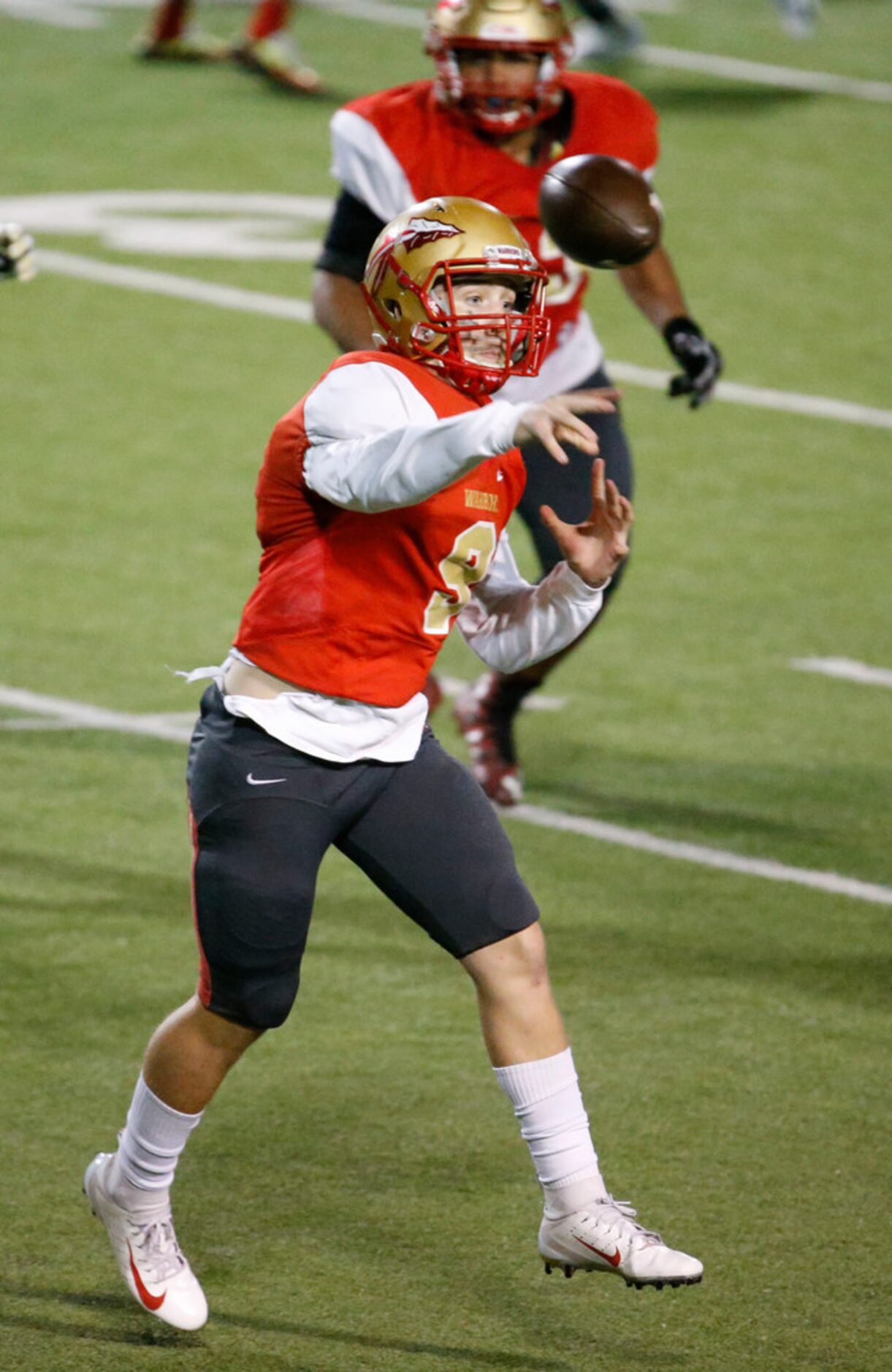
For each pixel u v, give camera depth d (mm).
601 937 20375
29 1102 16812
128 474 34844
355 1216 15312
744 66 65062
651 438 37375
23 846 22031
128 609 29219
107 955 19625
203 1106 13633
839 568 31812
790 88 62500
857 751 25469
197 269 46125
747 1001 19062
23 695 26312
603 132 21328
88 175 53062
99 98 59594
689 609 30156
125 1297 14227
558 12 20625
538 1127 13562
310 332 42656
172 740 25156
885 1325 13898
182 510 33312
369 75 62656
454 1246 14938
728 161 55031
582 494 21656
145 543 31812
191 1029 13445
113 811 23062
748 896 21391
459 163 20891
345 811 13266
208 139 56062
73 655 27594
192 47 63344
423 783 13445
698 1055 17984
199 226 49125
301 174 53594
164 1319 13602
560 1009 18812
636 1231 13359
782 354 42094
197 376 39938
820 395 39938
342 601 12930
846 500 34781
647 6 73312
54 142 55625
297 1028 18375
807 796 24078
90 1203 14578
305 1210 15398
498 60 20344
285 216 50281
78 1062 17547
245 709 13102
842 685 27594
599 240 18562
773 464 36344
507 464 13180
